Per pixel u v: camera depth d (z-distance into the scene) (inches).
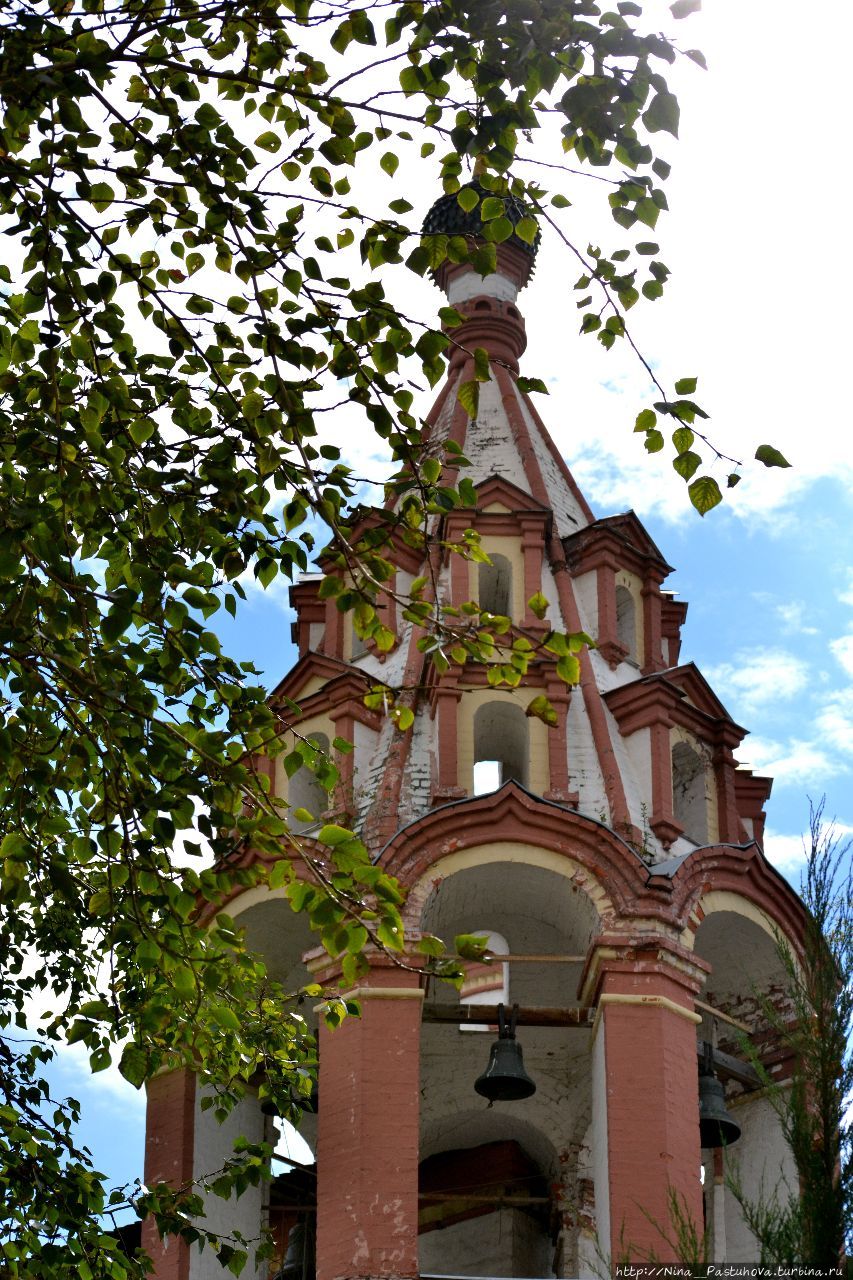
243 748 572.7
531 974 965.8
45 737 565.3
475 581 1023.0
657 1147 823.1
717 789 998.4
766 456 534.6
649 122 515.8
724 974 949.8
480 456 1107.3
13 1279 614.2
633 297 553.0
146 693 537.3
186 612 548.7
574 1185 932.6
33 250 549.0
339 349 553.0
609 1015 858.1
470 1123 964.0
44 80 508.1
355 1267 802.8
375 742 968.3
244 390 580.7
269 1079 735.7
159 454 566.6
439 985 971.3
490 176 553.6
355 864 528.4
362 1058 847.7
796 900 942.4
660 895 888.3
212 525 567.2
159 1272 867.4
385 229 554.3
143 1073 660.1
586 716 973.2
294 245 550.9
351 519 567.5
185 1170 891.4
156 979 652.7
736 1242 891.4
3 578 521.3
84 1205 628.4
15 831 576.7
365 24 533.6
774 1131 903.7
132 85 576.1
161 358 568.7
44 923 696.4
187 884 565.0
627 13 508.7
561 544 1062.4
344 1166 827.4
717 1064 896.3
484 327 1190.3
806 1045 573.3
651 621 1058.1
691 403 538.0
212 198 541.6
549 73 514.3
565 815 900.6
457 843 894.4
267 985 796.6
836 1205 542.3
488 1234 958.4
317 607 1072.8
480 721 982.4
